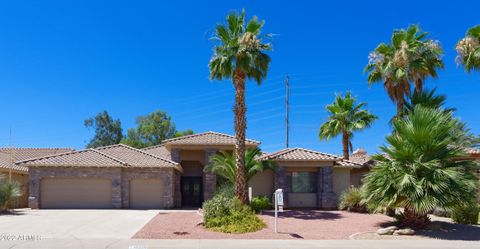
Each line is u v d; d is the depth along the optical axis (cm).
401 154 1769
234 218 1847
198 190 3362
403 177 1712
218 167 2602
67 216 2381
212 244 1435
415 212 1788
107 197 2925
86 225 1959
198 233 1695
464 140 1836
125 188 2941
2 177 2825
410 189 1714
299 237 1644
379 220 2195
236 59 2448
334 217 2330
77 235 1648
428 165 1720
